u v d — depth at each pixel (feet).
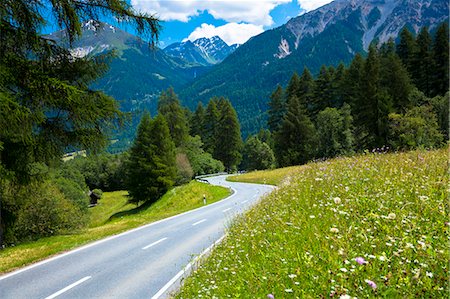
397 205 16.93
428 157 28.53
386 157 33.09
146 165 165.58
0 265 35.76
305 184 30.63
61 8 30.76
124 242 44.78
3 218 53.16
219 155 295.48
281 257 16.07
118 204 257.14
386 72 160.97
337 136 186.70
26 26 32.30
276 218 23.38
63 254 39.65
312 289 11.43
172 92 253.85
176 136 240.73
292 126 211.41
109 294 25.61
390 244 11.90
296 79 259.39
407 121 109.09
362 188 21.86
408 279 9.71
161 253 37.42
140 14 33.91
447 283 9.70
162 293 24.98
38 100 35.68
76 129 42.47
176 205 128.67
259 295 13.12
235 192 113.91
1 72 29.81
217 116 302.25
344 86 220.64
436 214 14.74
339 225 15.99
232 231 32.81
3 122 31.04
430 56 186.39
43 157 44.04
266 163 314.55
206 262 26.27
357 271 10.55
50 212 73.67
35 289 27.66
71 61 38.93
